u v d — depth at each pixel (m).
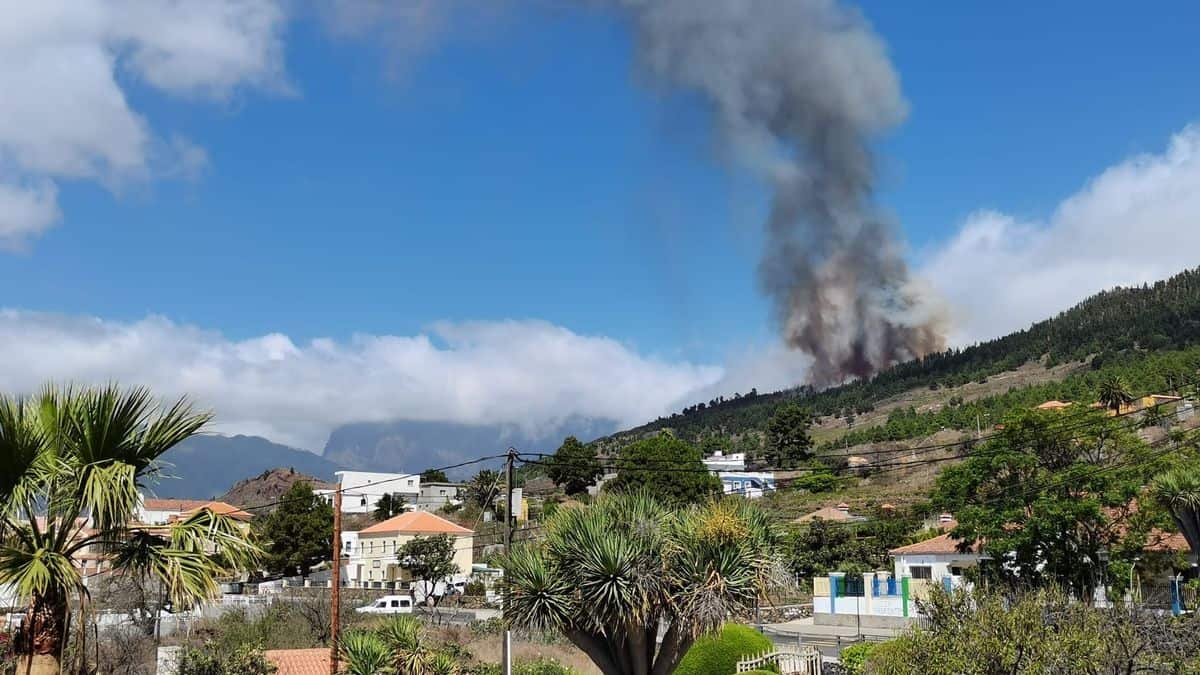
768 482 107.44
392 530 82.88
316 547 85.12
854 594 54.03
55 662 10.39
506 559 19.19
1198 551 27.23
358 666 26.47
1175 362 126.12
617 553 17.81
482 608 60.47
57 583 10.39
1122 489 34.62
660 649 18.61
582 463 49.25
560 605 18.16
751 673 25.52
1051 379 179.12
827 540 69.00
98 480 10.35
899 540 67.75
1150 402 90.19
